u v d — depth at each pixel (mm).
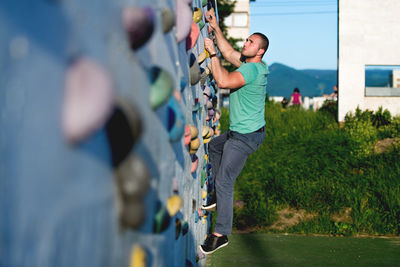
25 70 529
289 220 6145
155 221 1181
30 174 535
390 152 8602
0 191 490
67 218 616
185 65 1979
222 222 3035
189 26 1697
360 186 6949
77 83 614
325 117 13094
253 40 3117
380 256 4332
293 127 11289
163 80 1139
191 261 2395
